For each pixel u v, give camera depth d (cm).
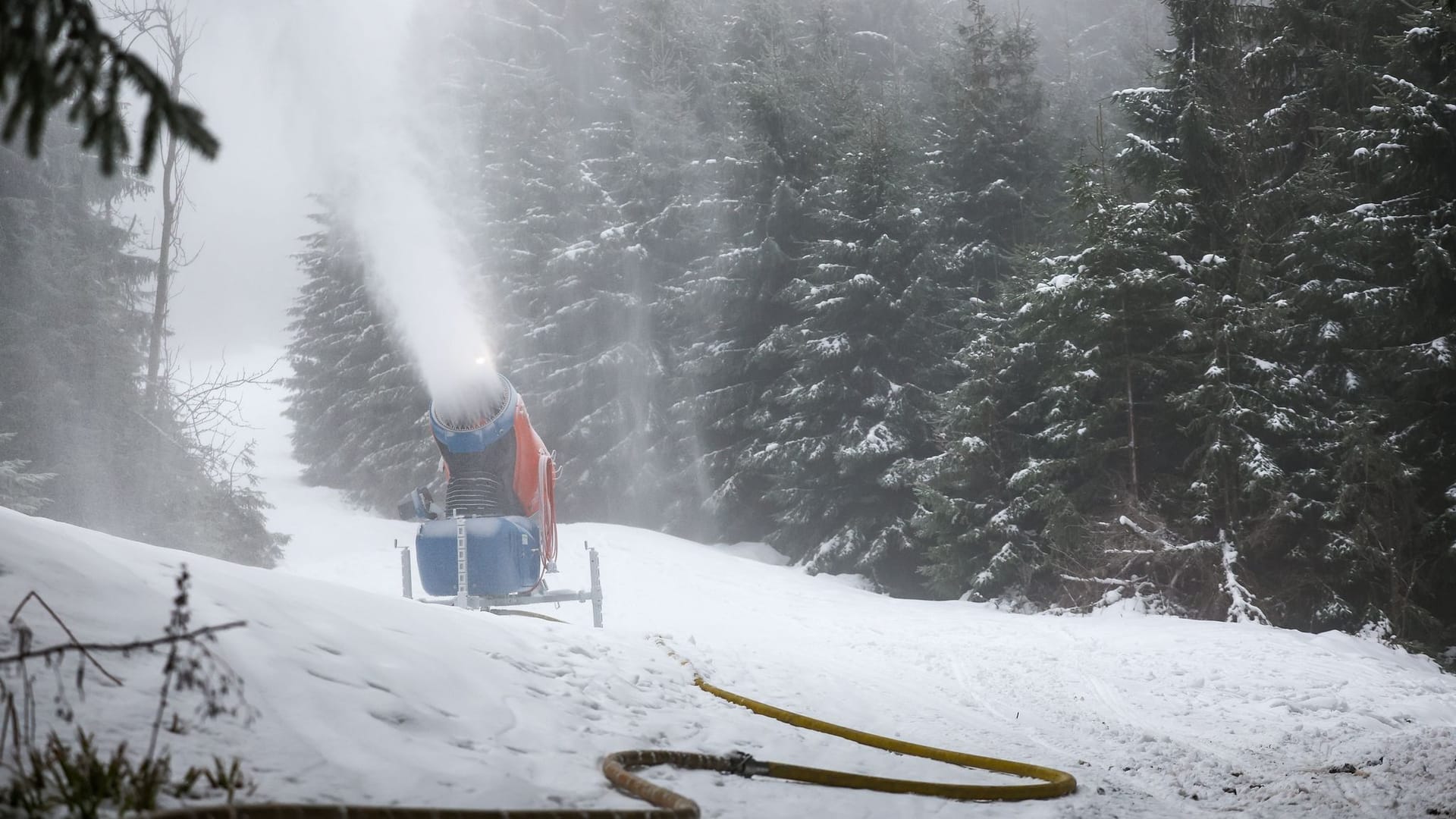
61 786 346
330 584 767
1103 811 629
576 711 690
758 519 3350
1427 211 2280
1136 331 2333
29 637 394
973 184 3447
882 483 2834
